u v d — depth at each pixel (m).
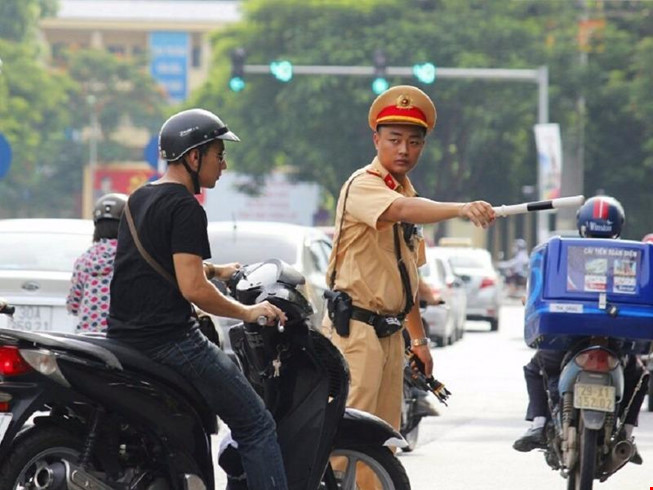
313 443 16.98
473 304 82.44
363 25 152.50
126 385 16.14
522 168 151.50
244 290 16.95
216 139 16.70
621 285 19.89
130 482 16.41
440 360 58.19
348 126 150.25
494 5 154.25
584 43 153.25
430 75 85.12
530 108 145.50
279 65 83.69
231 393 16.50
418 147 18.50
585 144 148.62
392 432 17.39
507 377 50.09
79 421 16.33
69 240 34.94
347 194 18.39
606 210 21.52
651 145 145.50
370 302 18.47
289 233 39.81
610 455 20.67
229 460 17.19
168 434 16.38
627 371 20.95
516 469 27.92
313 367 17.09
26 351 15.72
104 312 25.47
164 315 16.33
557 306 19.91
